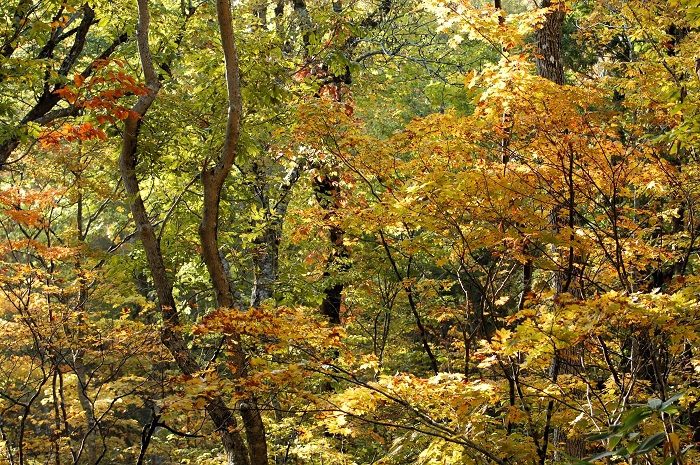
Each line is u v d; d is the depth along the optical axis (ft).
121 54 31.71
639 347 17.37
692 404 19.89
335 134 20.54
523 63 16.40
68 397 41.81
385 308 31.96
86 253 28.09
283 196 38.01
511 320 15.84
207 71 29.25
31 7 29.86
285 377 14.66
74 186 32.78
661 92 20.75
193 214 35.09
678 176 20.95
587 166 18.49
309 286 35.83
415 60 45.68
